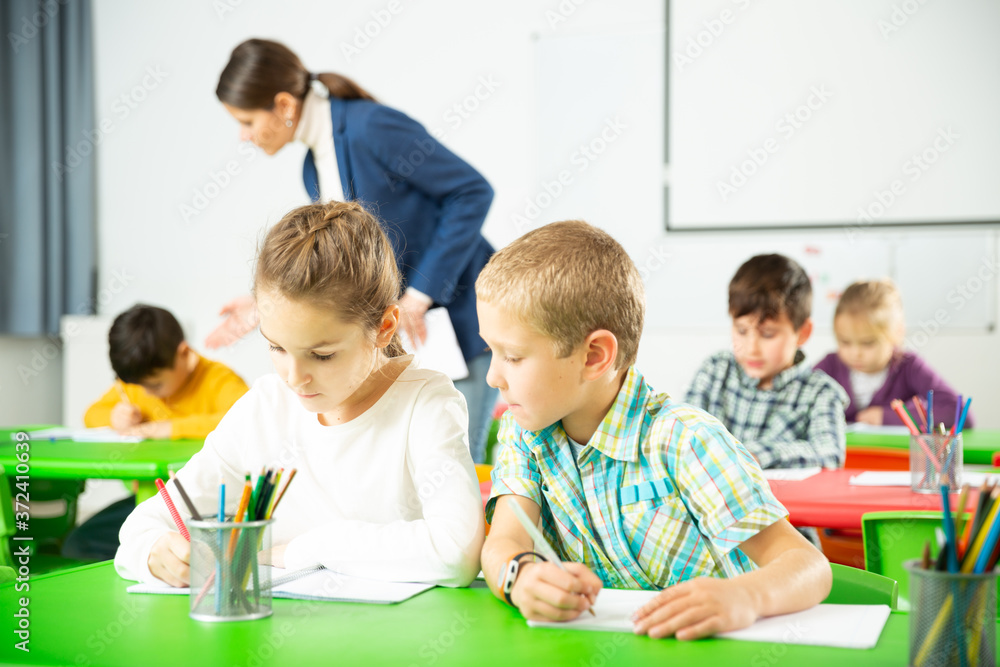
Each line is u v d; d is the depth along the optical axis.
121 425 2.29
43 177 3.91
